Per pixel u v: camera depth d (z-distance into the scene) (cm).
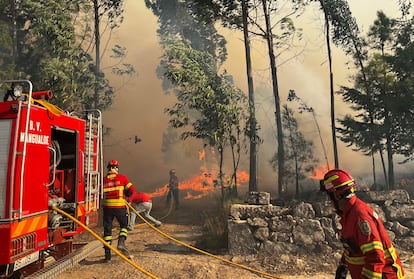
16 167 415
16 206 410
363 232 273
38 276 462
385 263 282
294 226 696
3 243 398
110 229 695
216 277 594
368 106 1443
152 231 987
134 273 613
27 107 435
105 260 682
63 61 1544
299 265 644
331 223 688
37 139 459
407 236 694
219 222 899
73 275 612
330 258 661
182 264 650
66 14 1609
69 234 566
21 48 1680
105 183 711
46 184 475
